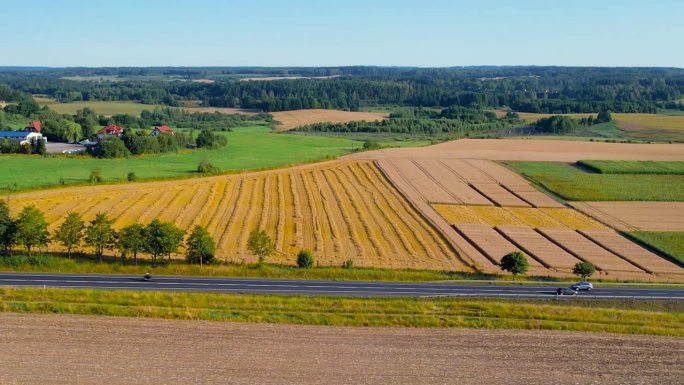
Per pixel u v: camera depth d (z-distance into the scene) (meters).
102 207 81.12
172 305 45.41
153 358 34.75
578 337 40.31
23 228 58.84
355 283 55.34
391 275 57.75
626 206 90.00
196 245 59.09
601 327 42.59
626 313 46.31
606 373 34.59
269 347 36.97
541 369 34.88
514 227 78.88
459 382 32.84
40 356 34.59
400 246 69.06
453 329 41.53
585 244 72.50
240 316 42.53
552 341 39.38
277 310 45.12
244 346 36.97
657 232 77.25
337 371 33.75
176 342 37.28
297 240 69.88
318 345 37.56
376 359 35.62
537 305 48.06
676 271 63.62
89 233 60.22
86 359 34.38
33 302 44.00
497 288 55.19
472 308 46.81
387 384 32.31
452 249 68.81
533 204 90.75
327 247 67.50
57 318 41.03
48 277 53.66
